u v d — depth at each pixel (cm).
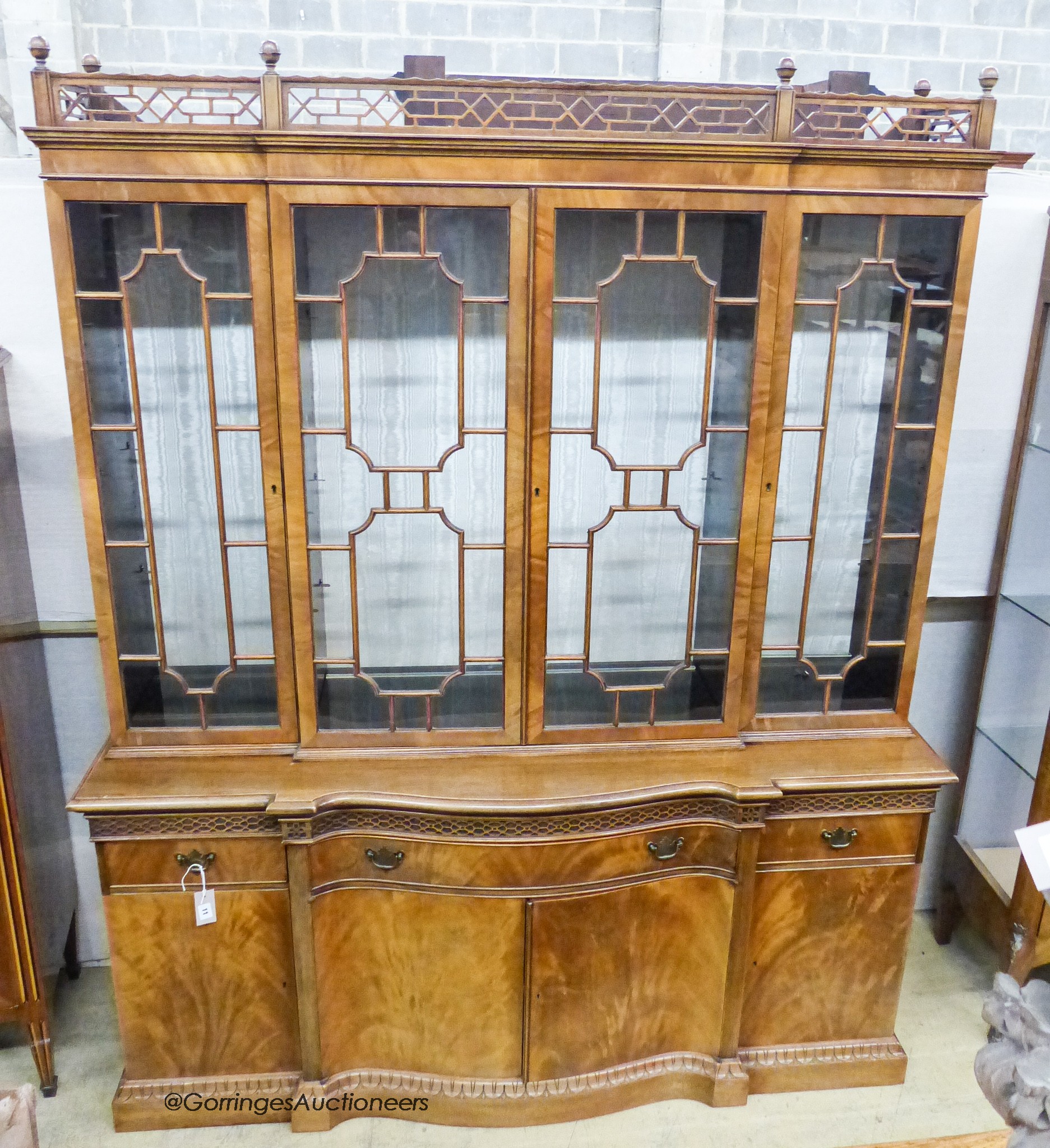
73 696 211
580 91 149
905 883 186
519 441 165
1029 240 201
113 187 149
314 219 153
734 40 268
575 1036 184
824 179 157
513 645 176
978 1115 191
